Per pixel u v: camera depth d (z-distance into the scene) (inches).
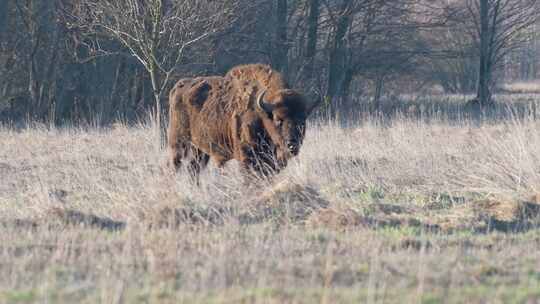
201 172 1957.4
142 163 2319.1
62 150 2694.4
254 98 1756.9
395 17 5036.9
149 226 1375.5
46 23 4360.2
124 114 4547.2
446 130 3009.4
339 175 1910.7
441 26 5027.1
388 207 1562.5
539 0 5511.8
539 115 2738.7
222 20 3282.5
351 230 1343.5
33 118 4357.8
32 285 994.7
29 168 2300.7
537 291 973.8
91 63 4591.5
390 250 1190.3
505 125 3048.7
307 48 4918.8
